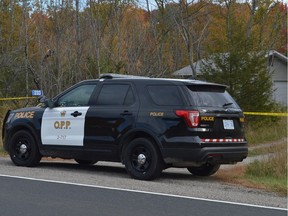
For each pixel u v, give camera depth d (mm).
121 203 8531
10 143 12680
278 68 35188
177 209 8211
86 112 11602
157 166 10609
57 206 8227
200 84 10797
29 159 12398
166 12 23297
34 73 22984
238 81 17891
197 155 10281
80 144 11641
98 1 24172
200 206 8477
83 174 11523
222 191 9883
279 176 11609
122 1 24609
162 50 23422
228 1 24812
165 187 10031
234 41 18344
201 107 10523
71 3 23938
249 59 17938
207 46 20047
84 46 23078
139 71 21906
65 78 22625
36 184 10031
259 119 18391
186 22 23359
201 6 23859
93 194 9195
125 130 11008
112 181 10570
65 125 11891
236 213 8070
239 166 13148
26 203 8406
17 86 24734
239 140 11141
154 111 10750
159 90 10922
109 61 22469
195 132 10336
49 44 23375
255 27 26750
